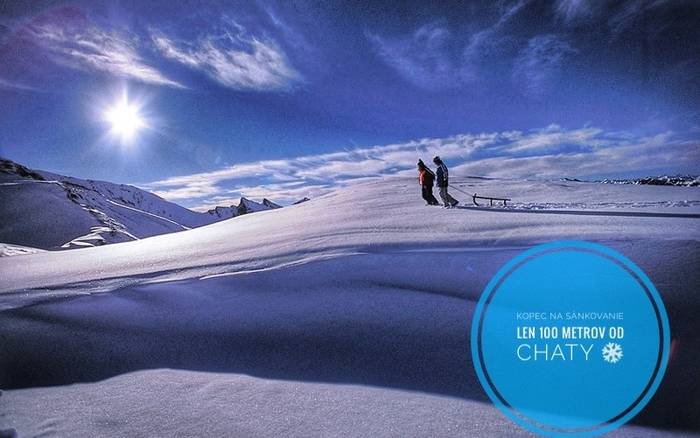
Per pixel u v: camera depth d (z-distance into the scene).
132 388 3.14
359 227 8.21
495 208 10.19
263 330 3.85
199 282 5.14
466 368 3.03
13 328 4.25
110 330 4.16
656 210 8.10
